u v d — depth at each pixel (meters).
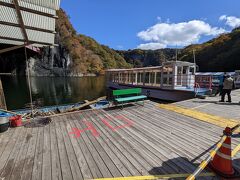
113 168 3.79
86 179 3.44
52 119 7.32
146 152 4.47
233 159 4.03
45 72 82.12
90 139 5.32
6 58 69.00
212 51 58.53
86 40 115.94
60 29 90.06
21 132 5.91
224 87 10.70
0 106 8.88
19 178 3.50
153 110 8.72
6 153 4.48
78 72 92.25
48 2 5.97
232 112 8.32
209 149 4.59
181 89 15.04
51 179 3.46
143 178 3.43
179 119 7.27
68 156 4.32
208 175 3.47
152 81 18.84
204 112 8.31
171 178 3.43
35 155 4.38
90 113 8.21
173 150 4.57
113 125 6.57
